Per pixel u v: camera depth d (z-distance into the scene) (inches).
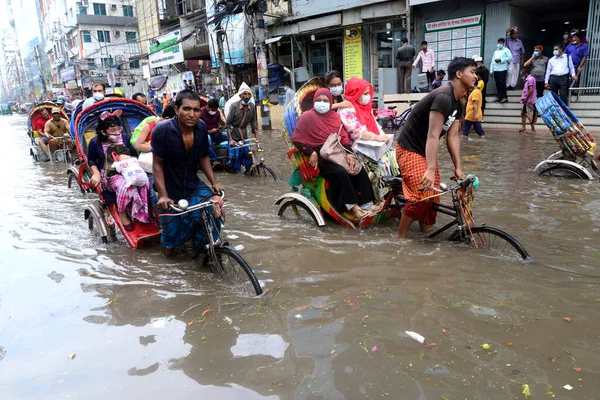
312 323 123.0
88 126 254.2
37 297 151.5
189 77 997.2
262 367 104.9
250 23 673.0
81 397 98.4
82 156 237.0
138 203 199.0
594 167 279.0
